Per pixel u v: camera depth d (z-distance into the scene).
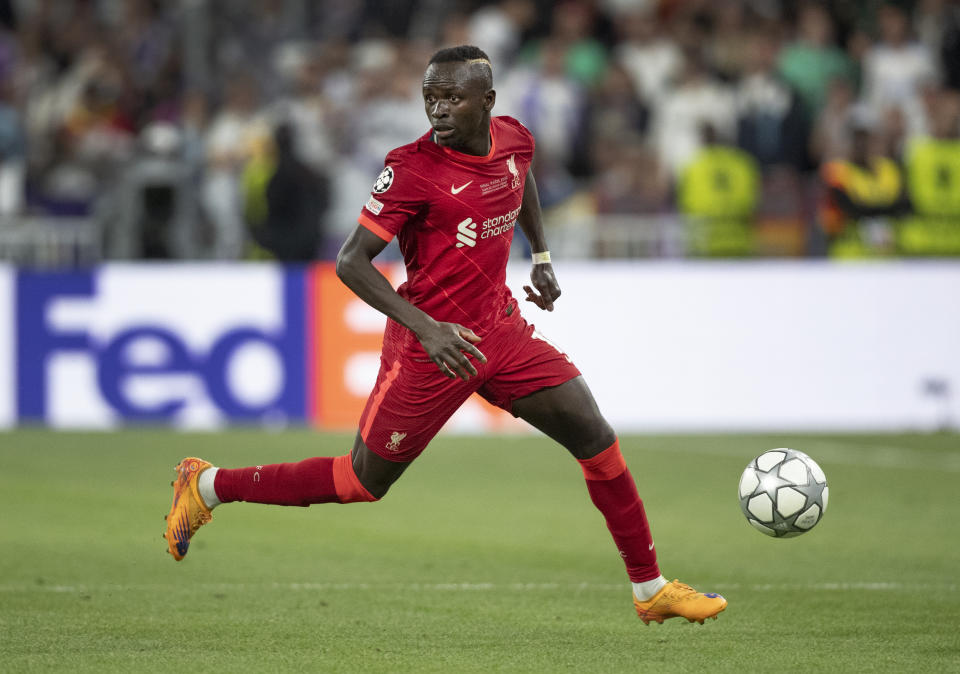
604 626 18.78
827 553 25.30
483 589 21.55
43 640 17.61
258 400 44.22
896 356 46.12
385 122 54.41
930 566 23.91
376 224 16.73
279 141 47.22
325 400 44.22
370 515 29.56
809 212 49.97
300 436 42.06
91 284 43.78
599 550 25.47
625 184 49.91
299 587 21.58
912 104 58.16
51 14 62.16
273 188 47.06
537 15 62.00
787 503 18.53
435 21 63.69
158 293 44.00
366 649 17.25
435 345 16.39
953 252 49.56
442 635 18.14
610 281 45.56
